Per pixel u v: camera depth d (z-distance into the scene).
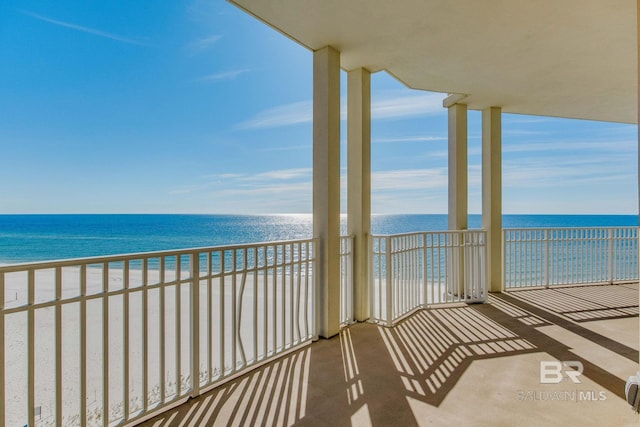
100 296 1.84
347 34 3.22
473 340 3.34
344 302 3.88
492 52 3.59
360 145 3.92
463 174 5.21
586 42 3.38
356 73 3.97
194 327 2.30
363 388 2.40
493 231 5.43
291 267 3.15
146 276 2.05
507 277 5.78
